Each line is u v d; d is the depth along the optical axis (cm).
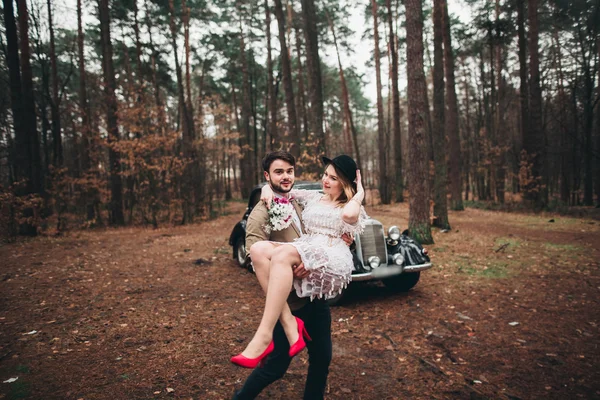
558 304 456
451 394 268
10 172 1758
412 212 873
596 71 1741
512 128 2727
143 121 1334
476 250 789
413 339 366
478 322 406
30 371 298
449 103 1684
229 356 329
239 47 2847
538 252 757
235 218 1727
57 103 1556
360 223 207
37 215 1138
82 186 1343
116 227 1378
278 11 1386
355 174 217
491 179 2512
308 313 205
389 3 2147
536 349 338
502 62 2311
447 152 2348
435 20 1212
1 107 1644
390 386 280
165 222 1454
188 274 634
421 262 491
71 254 811
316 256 190
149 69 2084
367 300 493
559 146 2344
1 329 387
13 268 669
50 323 404
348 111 2325
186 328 394
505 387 276
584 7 1565
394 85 2275
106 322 409
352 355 334
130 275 624
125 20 1889
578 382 282
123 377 289
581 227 1091
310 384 216
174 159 1347
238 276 622
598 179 2053
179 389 272
